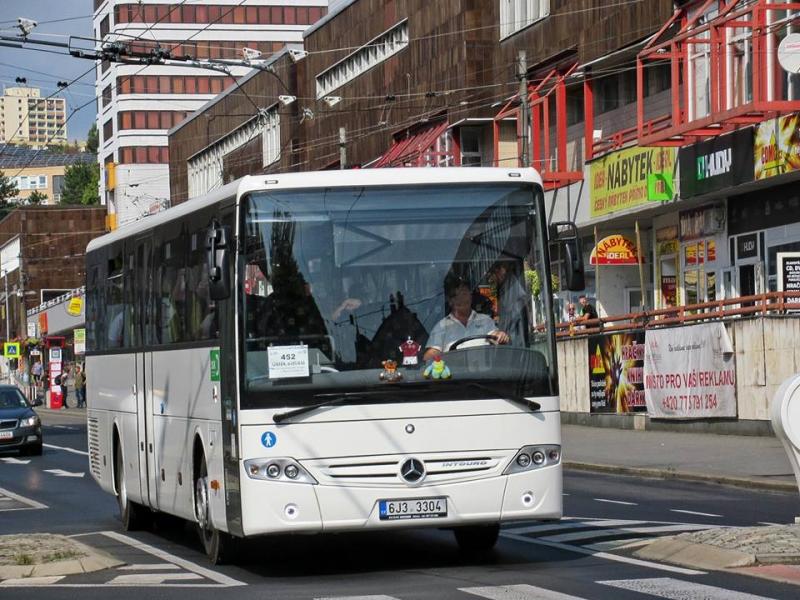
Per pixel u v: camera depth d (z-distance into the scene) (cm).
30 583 1452
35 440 4084
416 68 5781
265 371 1398
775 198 3694
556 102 4675
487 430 1409
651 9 4088
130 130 13275
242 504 1396
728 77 3562
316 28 7006
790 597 1145
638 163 4131
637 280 4653
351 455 1388
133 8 13100
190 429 1627
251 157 7900
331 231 1430
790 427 1432
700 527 1736
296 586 1370
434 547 1678
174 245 1727
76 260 13688
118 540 1906
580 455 3134
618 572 1356
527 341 1435
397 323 1416
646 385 3694
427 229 1438
